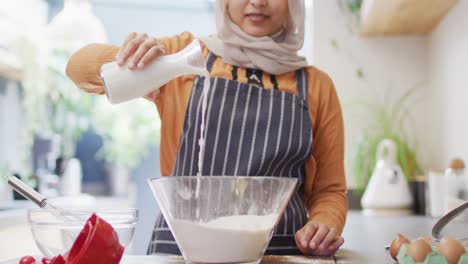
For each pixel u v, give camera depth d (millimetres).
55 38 3506
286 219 1322
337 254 1181
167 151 1457
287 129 1383
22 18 3814
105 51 1346
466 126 2377
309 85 1476
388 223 2139
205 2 4855
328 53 3092
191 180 921
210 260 939
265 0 1441
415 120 3041
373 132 3037
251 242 941
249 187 930
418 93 3047
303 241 1150
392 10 2568
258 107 1400
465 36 2314
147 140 5164
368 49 3074
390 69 3061
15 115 3953
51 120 4539
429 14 2635
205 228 925
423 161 3025
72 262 813
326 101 1478
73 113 4762
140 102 5121
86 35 3473
